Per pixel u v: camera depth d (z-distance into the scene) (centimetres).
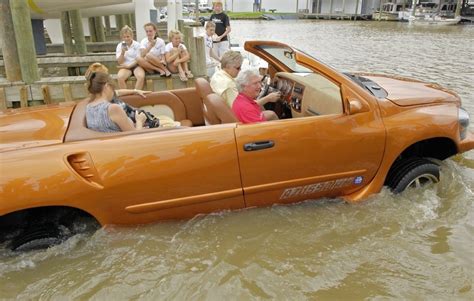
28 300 266
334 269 297
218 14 966
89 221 317
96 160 284
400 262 304
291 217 351
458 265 300
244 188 324
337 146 337
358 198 365
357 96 344
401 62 1616
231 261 303
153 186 298
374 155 351
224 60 378
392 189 375
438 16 5488
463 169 461
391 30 3938
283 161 326
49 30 1412
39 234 294
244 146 312
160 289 276
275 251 315
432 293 274
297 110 407
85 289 276
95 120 315
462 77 1224
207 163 305
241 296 271
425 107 370
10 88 643
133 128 325
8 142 294
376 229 341
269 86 452
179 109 451
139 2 1036
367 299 270
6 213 265
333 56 1831
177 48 690
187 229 328
